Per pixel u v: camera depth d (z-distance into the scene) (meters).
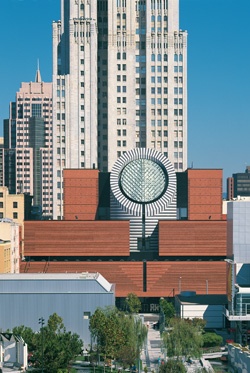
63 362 169.75
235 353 185.75
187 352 191.38
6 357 179.88
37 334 179.50
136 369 184.50
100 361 194.25
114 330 180.12
